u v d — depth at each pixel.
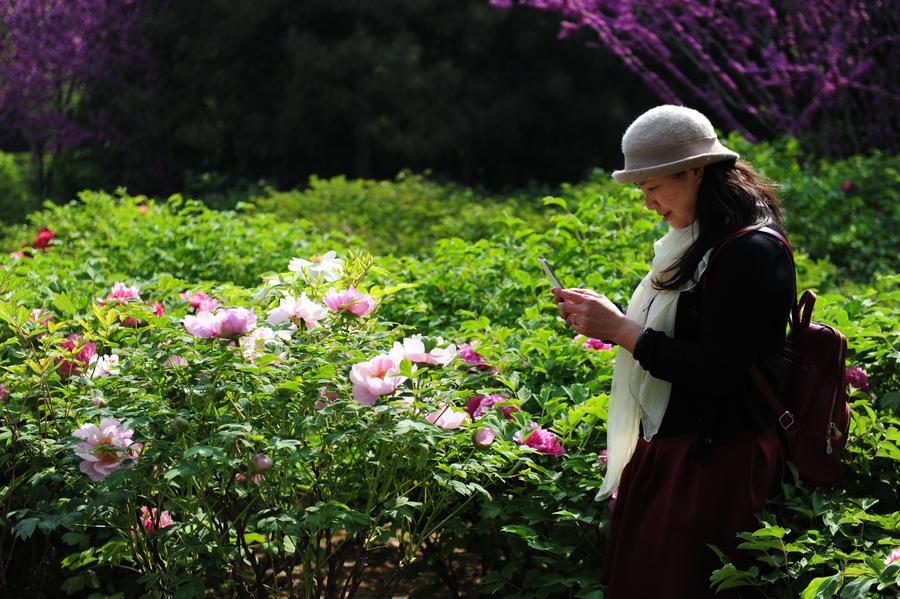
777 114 11.41
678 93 16.27
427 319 4.53
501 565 3.39
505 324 4.49
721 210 2.45
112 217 6.93
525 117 16.64
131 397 2.87
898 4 10.95
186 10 16.67
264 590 2.97
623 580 2.57
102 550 2.98
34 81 15.97
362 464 2.88
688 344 2.44
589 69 16.95
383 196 9.55
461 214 8.78
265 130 16.69
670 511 2.49
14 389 2.98
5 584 3.19
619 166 18.02
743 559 2.52
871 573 2.39
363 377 2.64
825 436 2.57
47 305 4.14
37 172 16.75
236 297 3.44
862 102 11.87
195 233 6.27
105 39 16.47
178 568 2.94
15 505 3.14
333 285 3.29
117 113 16.92
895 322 3.52
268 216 6.83
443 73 16.05
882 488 3.08
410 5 16.05
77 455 2.68
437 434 2.63
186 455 2.45
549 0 12.08
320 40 16.22
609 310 2.52
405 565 2.98
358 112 16.09
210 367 2.71
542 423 3.18
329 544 2.96
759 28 12.34
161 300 4.44
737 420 2.50
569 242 5.07
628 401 2.68
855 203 7.85
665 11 11.73
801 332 2.62
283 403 2.70
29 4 15.80
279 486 2.84
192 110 16.94
